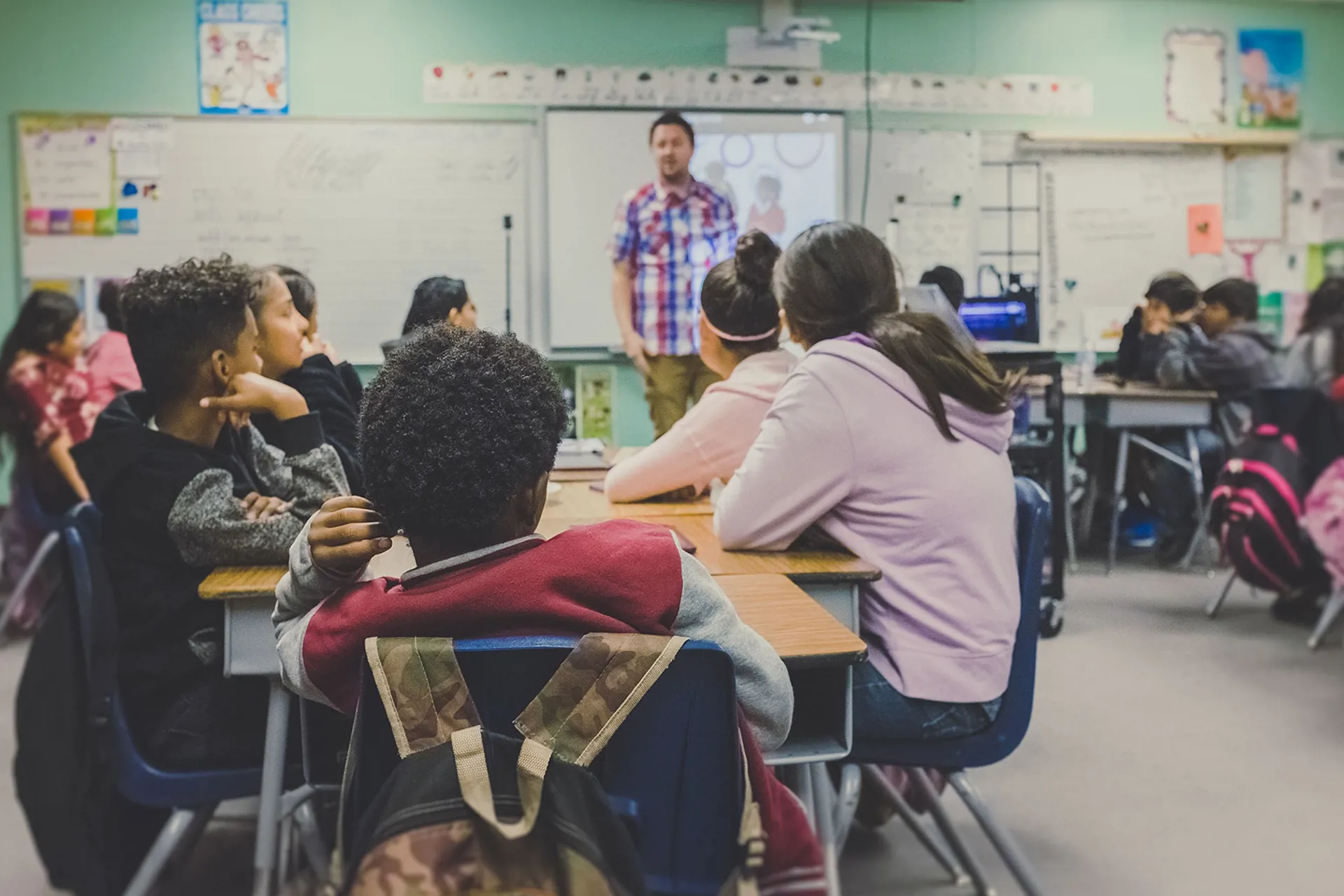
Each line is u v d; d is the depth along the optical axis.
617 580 1.02
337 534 1.13
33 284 5.51
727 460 2.35
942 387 1.89
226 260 1.92
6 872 2.39
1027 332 4.45
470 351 1.03
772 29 5.88
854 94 5.99
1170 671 3.78
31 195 5.48
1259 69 6.41
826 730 1.69
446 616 0.99
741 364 2.39
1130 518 5.77
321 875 1.91
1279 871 2.39
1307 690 3.57
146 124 5.51
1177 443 5.29
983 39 6.11
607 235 5.79
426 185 5.68
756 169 5.94
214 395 1.85
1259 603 4.65
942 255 6.14
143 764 1.74
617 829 0.90
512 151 5.73
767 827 1.00
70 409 4.01
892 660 1.85
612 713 0.92
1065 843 2.53
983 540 1.86
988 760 1.87
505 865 0.85
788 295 2.02
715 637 1.09
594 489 2.70
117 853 1.77
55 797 1.71
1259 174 6.42
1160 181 6.32
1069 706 3.44
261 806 1.73
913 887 2.32
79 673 1.70
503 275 5.75
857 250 1.99
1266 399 4.23
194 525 1.75
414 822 0.86
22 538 4.19
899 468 1.86
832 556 1.91
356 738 0.96
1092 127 6.28
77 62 5.48
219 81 5.54
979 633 1.84
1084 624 4.34
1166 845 2.51
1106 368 6.07
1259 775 2.90
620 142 5.79
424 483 1.00
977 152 6.14
